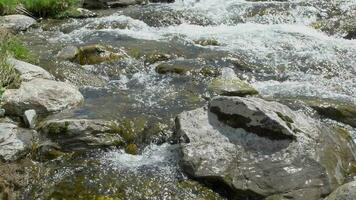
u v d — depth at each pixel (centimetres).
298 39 821
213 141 546
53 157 555
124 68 735
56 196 516
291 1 1017
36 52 780
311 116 617
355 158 559
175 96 655
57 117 596
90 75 715
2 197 511
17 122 601
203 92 662
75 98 635
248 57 756
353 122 612
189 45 806
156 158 557
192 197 514
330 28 873
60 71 712
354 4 949
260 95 661
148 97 654
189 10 977
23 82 644
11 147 552
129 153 568
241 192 513
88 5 1073
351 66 733
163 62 743
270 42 811
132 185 523
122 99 648
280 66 732
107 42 816
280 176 518
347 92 671
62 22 955
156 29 905
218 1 1066
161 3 1115
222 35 847
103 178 531
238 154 536
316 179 516
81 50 759
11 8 960
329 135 558
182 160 536
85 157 555
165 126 591
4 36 746
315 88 678
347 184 479
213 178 522
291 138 537
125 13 983
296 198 506
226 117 558
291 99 642
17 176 528
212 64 730
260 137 543
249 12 956
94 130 570
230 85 666
